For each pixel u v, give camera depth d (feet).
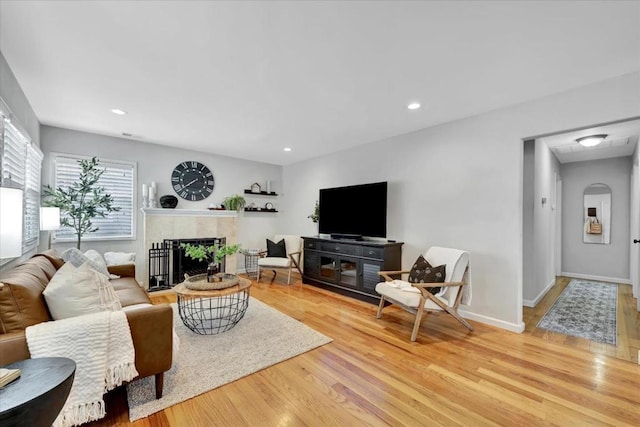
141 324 5.52
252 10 5.39
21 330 4.70
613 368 7.28
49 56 6.99
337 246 14.38
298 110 10.46
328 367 7.29
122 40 6.36
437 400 6.00
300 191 19.54
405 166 13.16
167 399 5.92
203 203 17.21
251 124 12.03
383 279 12.26
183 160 16.37
